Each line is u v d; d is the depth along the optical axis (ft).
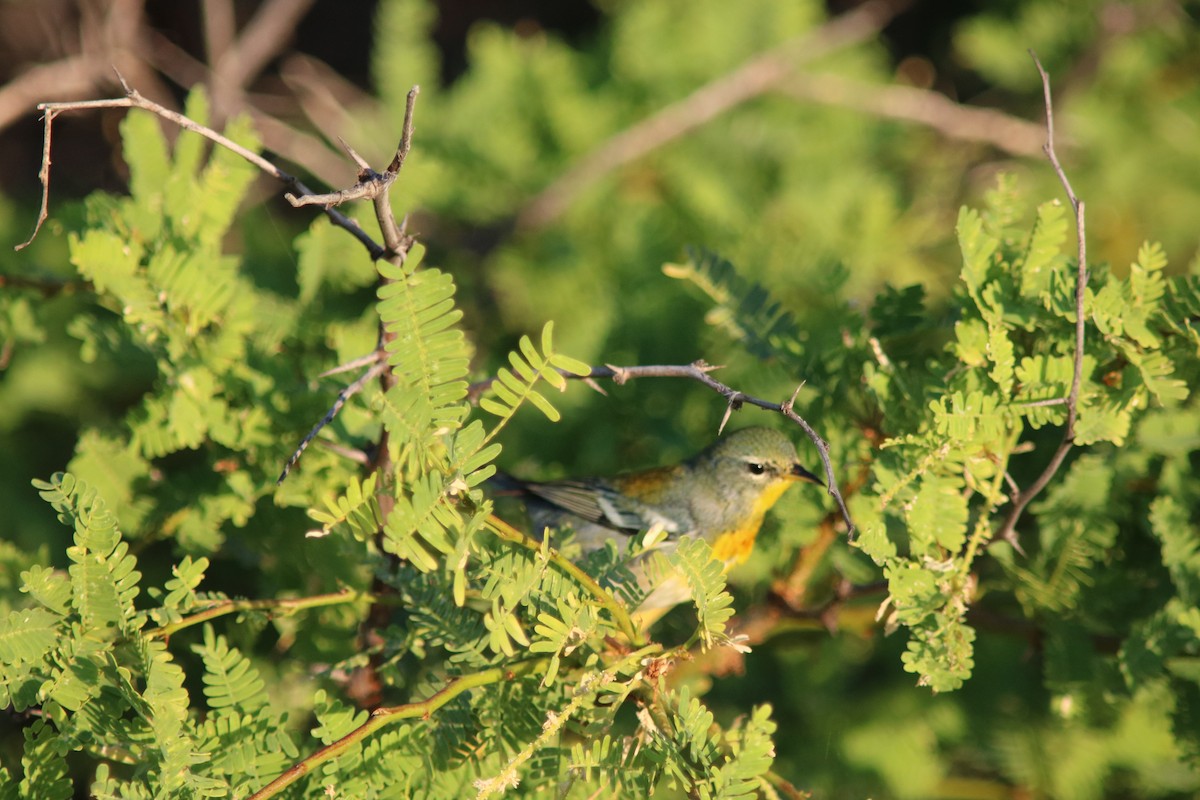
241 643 28.89
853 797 34.01
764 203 45.73
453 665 21.24
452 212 47.96
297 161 50.24
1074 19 50.70
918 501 22.26
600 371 20.71
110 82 51.39
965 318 23.04
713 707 36.99
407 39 47.73
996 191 25.22
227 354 26.71
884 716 35.17
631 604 20.80
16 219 47.91
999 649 34.42
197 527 27.27
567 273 44.60
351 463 27.35
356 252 30.78
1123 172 47.88
